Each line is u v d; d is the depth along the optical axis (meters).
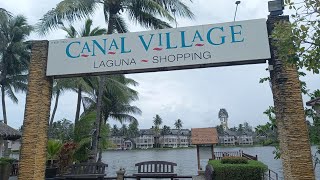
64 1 14.70
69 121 51.41
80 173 11.31
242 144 139.88
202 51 7.22
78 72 7.72
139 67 7.45
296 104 6.63
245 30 7.14
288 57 5.27
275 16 7.12
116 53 7.64
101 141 23.12
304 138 6.46
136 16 16.84
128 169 31.94
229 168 12.48
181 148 138.38
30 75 7.95
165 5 15.92
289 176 6.39
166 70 7.56
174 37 7.44
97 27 23.16
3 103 33.97
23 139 7.64
